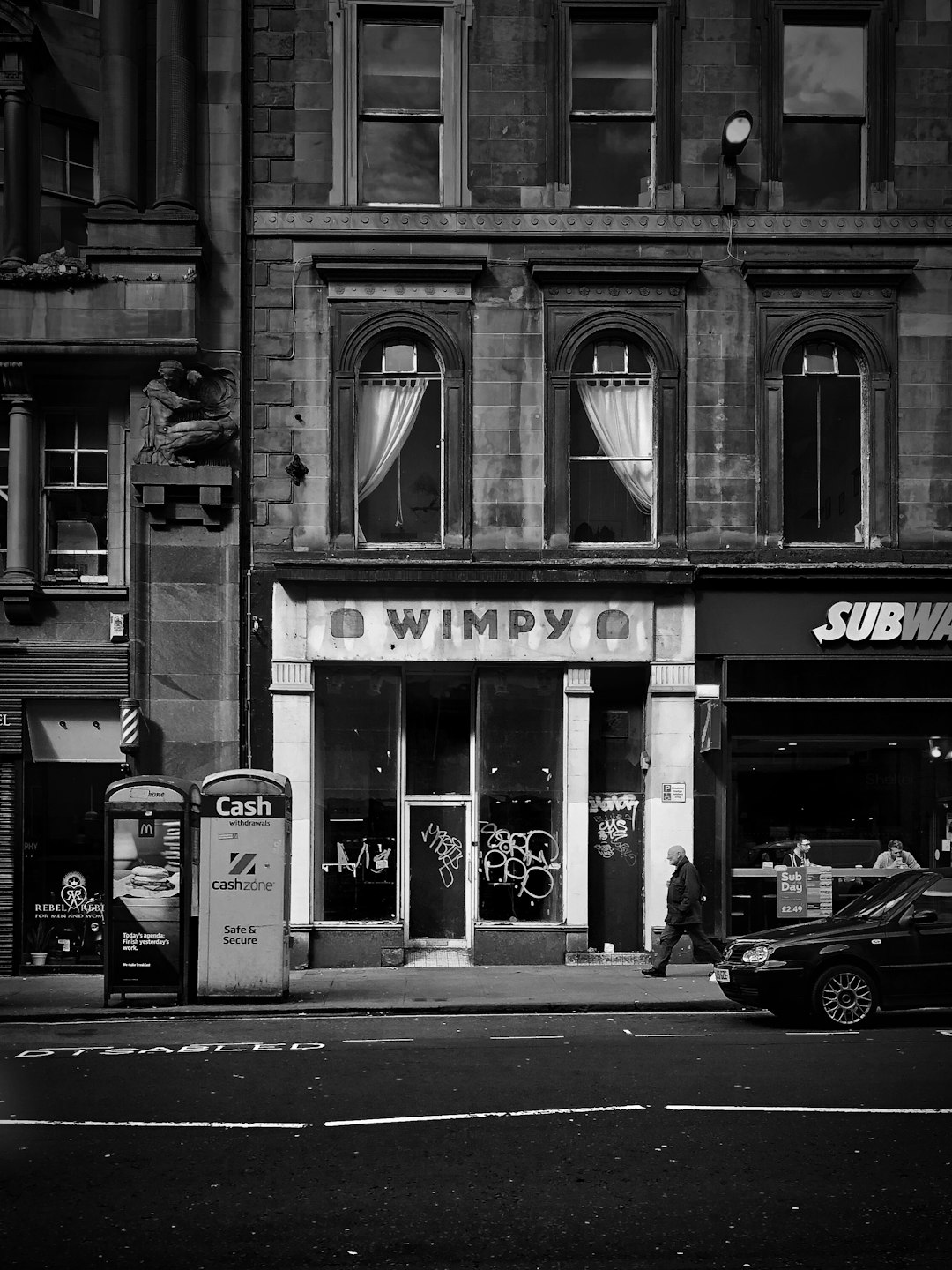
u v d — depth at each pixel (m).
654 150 19.81
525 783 19.34
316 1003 15.27
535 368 19.62
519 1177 7.52
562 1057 11.33
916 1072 10.48
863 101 19.92
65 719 19.31
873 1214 6.86
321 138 19.77
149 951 15.42
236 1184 7.44
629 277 19.55
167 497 19.30
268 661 19.20
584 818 19.12
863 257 19.73
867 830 19.31
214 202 19.69
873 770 19.41
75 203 19.86
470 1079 10.30
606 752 19.78
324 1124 8.78
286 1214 6.89
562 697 19.39
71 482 19.69
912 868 19.11
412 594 19.22
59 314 19.00
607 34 19.88
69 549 19.66
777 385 19.66
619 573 19.11
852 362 19.81
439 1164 7.79
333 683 19.48
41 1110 9.24
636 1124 8.70
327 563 19.02
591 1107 9.23
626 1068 10.73
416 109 19.88
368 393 19.77
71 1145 8.28
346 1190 7.31
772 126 19.80
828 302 19.75
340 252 19.61
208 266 19.58
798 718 19.41
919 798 19.41
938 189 19.75
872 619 19.34
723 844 19.06
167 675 19.16
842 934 13.29
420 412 19.77
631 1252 6.32
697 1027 13.42
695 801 19.20
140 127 19.80
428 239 19.64
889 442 19.67
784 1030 13.09
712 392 19.70
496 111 19.77
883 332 19.72
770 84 19.81
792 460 19.83
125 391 19.70
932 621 19.38
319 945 18.97
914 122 19.81
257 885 15.59
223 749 19.11
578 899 19.03
